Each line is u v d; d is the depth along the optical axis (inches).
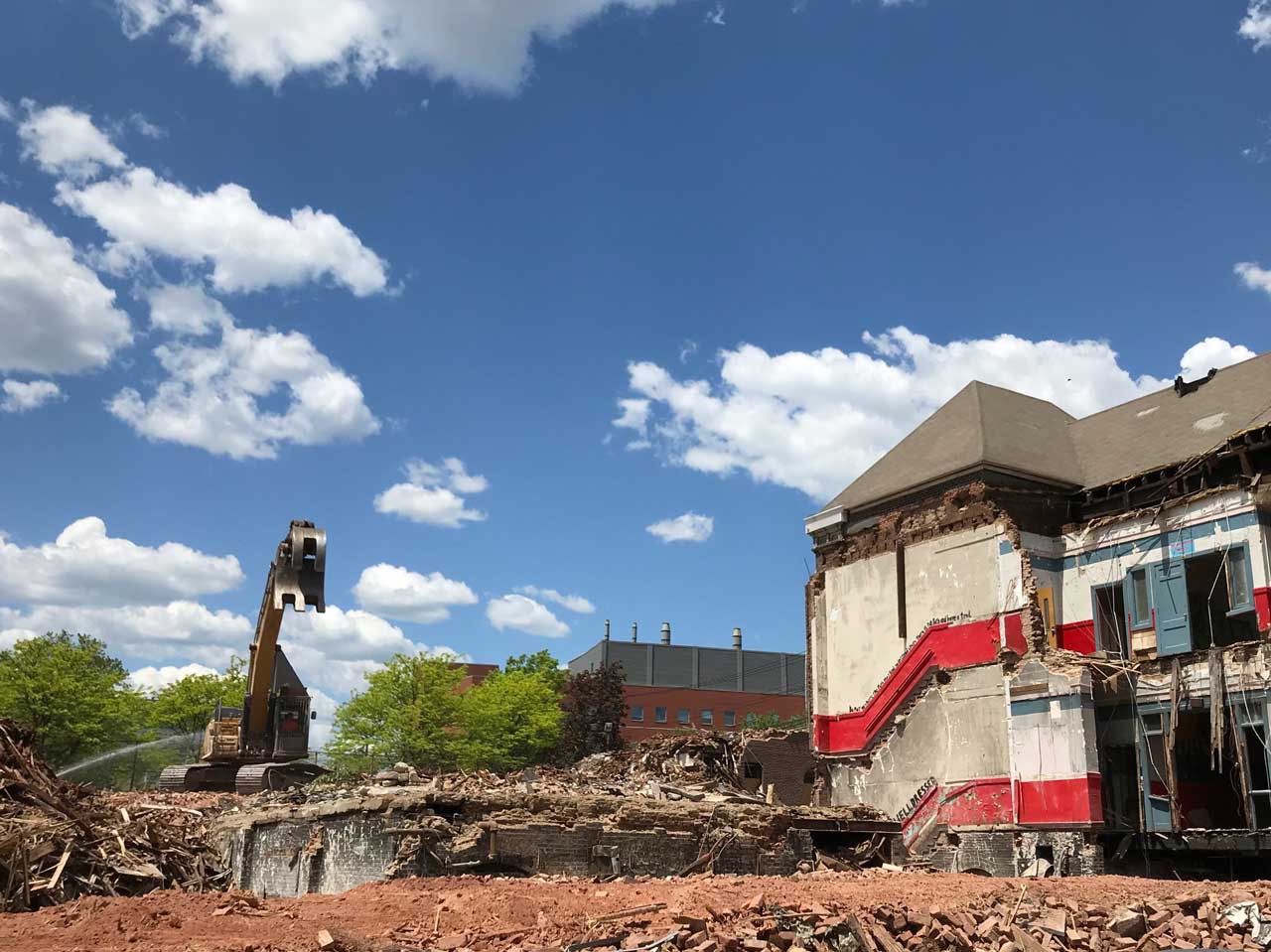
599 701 2706.7
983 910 589.6
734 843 940.0
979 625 1193.4
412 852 800.3
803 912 528.7
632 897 612.7
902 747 1250.0
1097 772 1047.0
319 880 893.2
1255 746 1010.1
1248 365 1250.6
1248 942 595.8
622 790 1056.2
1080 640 1174.3
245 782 1429.6
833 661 1398.9
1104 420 1369.3
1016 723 1120.2
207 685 2544.3
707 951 463.8
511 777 1135.6
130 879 771.4
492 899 598.5
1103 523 1177.4
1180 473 1115.3
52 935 517.7
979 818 1134.4
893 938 516.7
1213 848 991.6
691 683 3959.2
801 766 1731.1
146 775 2461.9
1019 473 1226.6
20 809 868.6
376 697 2297.0
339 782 1142.3
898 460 1417.3
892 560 1333.7
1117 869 1071.6
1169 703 1051.9
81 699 2098.9
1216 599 1153.4
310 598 1363.2
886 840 1064.2
